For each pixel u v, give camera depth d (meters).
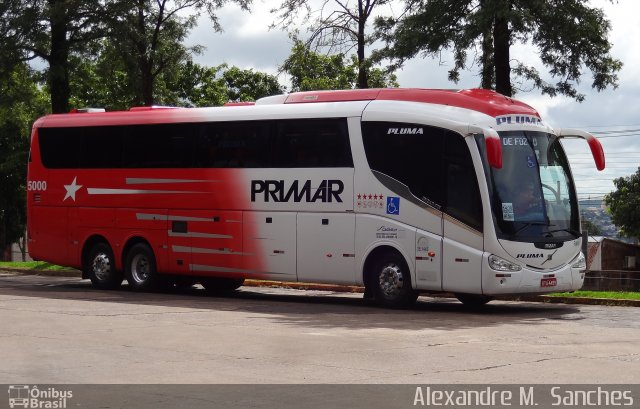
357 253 20.19
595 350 12.77
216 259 22.36
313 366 11.20
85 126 24.86
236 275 22.06
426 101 19.86
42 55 34.38
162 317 17.02
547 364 11.41
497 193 18.83
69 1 32.16
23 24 32.66
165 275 23.81
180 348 12.71
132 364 11.32
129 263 23.98
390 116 19.92
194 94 68.44
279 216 21.31
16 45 33.12
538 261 19.03
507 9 25.34
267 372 10.76
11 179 58.62
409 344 13.29
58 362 11.45
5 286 26.09
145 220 23.58
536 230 19.08
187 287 26.48
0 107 35.97
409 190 19.53
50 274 33.22
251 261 21.78
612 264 65.56
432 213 19.25
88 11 33.22
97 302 20.17
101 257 24.55
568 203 19.88
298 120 21.17
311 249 20.83
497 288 18.62
